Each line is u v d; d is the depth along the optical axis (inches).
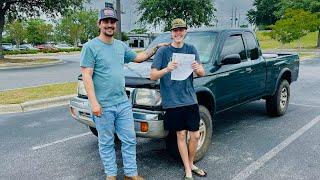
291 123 285.3
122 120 164.7
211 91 206.1
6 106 327.3
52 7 1093.8
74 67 840.3
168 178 179.0
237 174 183.9
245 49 252.4
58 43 3297.2
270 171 187.9
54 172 187.9
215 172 186.2
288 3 1817.2
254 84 257.9
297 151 218.5
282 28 1483.8
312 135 251.9
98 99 159.9
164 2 1246.9
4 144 233.5
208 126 201.5
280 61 295.9
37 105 347.3
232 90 229.9
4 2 1039.6
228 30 240.5
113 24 156.0
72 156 211.5
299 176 181.3
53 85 459.8
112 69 158.2
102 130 162.7
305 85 506.9
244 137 247.3
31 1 1099.3
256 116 309.7
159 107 176.6
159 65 166.4
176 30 164.9
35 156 211.5
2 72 708.0
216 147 225.8
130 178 170.1
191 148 177.0
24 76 622.8
